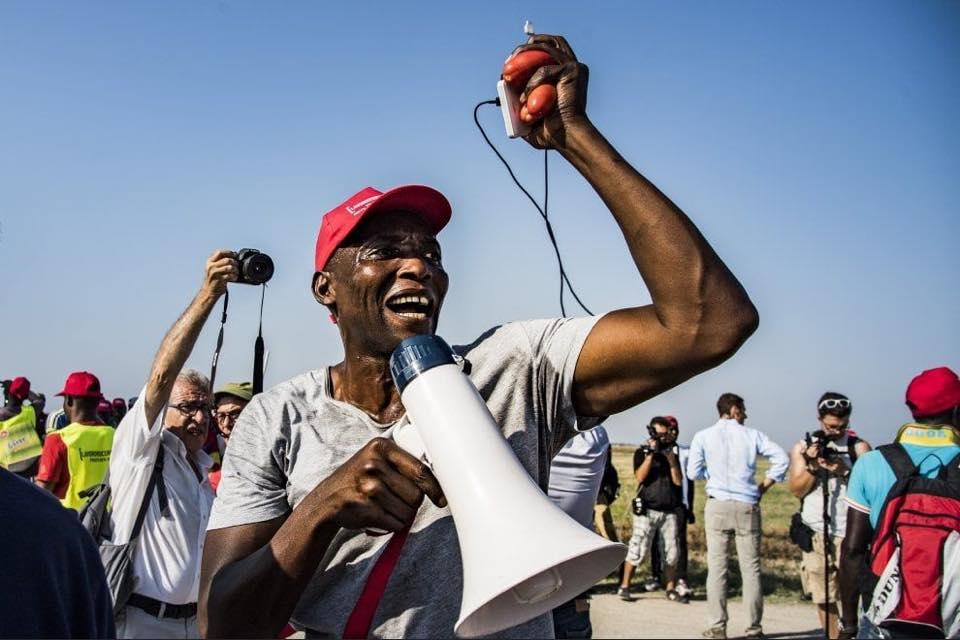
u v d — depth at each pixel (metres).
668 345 1.83
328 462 1.88
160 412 3.92
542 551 1.41
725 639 7.50
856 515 4.41
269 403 2.02
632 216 1.79
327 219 2.09
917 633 3.98
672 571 9.28
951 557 3.95
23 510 1.27
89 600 1.34
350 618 1.73
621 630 7.81
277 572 1.64
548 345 2.00
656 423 9.39
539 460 2.00
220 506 1.92
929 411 4.21
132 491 3.91
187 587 3.95
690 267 1.75
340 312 2.06
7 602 1.20
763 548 11.66
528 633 1.87
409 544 1.81
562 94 1.84
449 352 1.64
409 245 2.01
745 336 1.79
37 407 12.60
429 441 1.55
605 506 9.23
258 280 3.88
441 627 1.79
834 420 6.82
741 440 7.67
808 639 7.60
